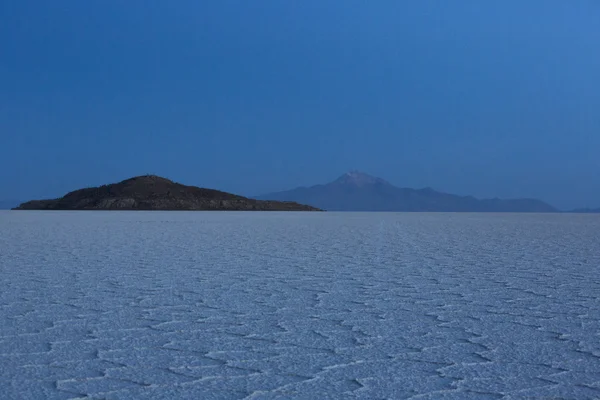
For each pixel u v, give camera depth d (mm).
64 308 5121
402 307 5219
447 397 2865
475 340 4020
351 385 3047
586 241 13430
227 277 7105
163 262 8727
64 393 2898
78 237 14406
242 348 3799
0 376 3172
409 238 14570
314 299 5617
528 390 2973
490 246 11938
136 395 2879
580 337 4109
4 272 7484
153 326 4430
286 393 2918
